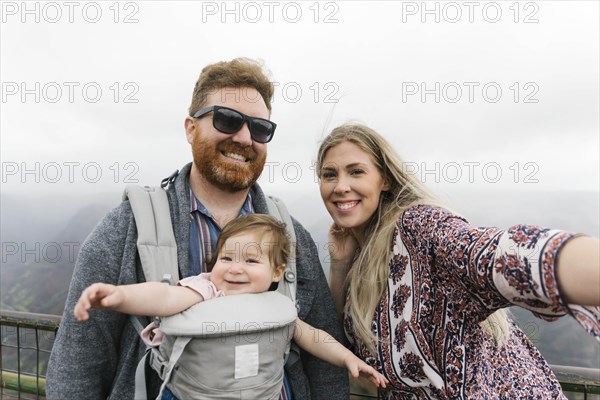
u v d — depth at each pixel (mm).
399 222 1369
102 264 1319
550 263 778
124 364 1325
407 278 1319
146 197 1449
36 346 2252
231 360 1202
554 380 1341
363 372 1364
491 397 1208
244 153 1521
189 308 1235
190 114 1596
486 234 990
